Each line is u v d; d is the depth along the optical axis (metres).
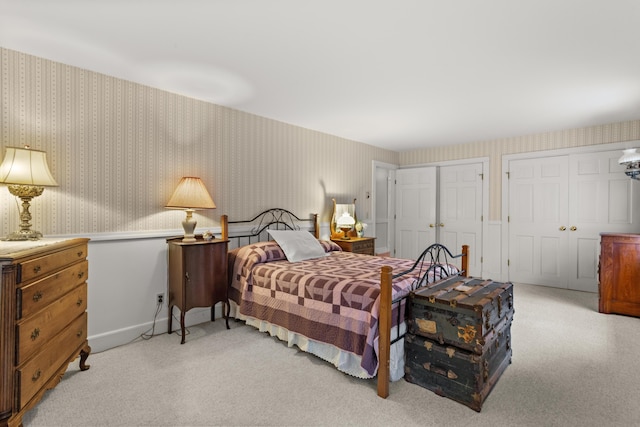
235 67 2.48
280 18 1.86
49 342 1.74
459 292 2.10
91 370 2.20
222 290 2.91
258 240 3.65
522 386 2.02
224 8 1.76
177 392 1.94
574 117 3.82
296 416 1.72
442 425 1.66
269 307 2.69
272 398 1.88
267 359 2.36
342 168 4.81
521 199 4.81
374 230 5.41
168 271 2.91
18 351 1.49
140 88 2.76
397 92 3.01
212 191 3.24
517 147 4.82
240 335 2.81
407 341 2.09
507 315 2.23
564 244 4.47
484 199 5.13
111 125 2.60
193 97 3.09
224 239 3.20
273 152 3.83
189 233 2.82
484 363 1.84
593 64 2.42
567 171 4.43
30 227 2.07
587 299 3.94
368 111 3.56
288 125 4.00
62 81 2.37
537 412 1.76
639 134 3.92
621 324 3.10
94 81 2.51
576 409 1.79
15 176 1.93
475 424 1.66
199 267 2.74
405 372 2.10
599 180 4.21
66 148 2.38
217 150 3.29
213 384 2.03
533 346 2.60
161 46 2.17
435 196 5.52
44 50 2.20
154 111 2.84
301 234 3.46
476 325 1.81
